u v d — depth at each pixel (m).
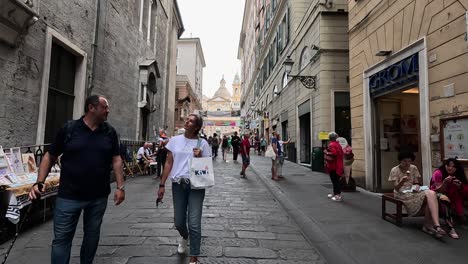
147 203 6.93
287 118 19.81
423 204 4.77
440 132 5.71
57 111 8.37
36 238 4.56
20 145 6.63
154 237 4.54
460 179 5.00
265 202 7.31
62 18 8.15
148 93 16.28
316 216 5.81
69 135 2.97
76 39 8.91
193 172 3.52
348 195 7.93
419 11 6.43
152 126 17.86
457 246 4.18
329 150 7.36
